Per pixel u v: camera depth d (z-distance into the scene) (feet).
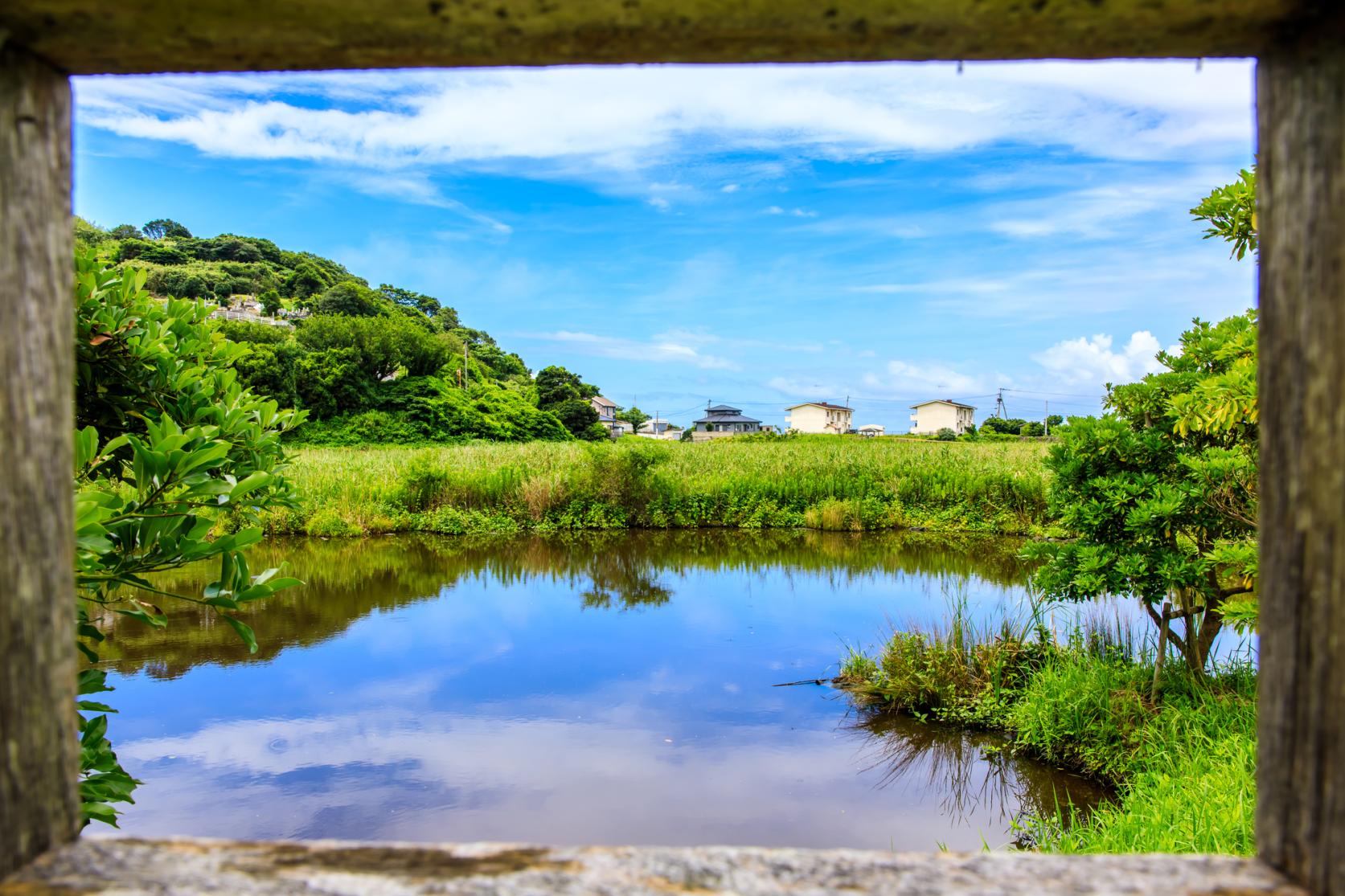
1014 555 37.01
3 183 2.14
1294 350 2.15
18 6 2.00
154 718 18.10
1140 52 2.23
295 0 2.02
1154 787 12.17
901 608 27.04
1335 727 2.08
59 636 2.38
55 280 2.31
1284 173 2.16
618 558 37.45
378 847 2.50
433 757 16.12
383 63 2.32
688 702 19.13
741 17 2.08
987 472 48.03
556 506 47.75
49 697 2.35
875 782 15.02
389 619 26.43
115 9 2.02
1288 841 2.27
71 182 2.39
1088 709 15.48
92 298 7.91
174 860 2.40
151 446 7.30
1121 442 14.57
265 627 25.38
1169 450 14.60
